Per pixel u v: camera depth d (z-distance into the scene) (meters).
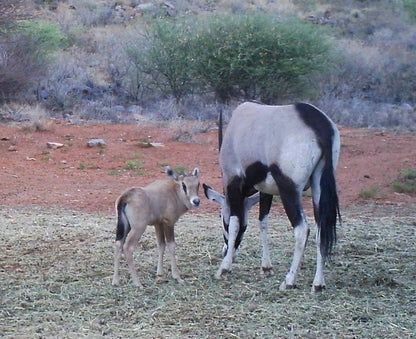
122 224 8.38
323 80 25.20
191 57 21.95
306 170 7.93
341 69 26.31
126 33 28.52
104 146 16.73
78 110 20.11
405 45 31.67
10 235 10.51
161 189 8.49
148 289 8.22
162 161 15.91
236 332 6.91
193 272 8.95
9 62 20.16
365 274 8.86
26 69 20.69
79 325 7.10
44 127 17.86
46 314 7.39
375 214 12.45
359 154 16.61
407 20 35.91
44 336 6.79
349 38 32.47
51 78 22.69
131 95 22.69
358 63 27.31
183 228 11.06
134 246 8.33
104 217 11.89
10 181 14.09
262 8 34.84
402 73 27.12
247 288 8.29
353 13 35.50
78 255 9.56
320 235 7.84
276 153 8.04
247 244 10.20
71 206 12.62
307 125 7.95
